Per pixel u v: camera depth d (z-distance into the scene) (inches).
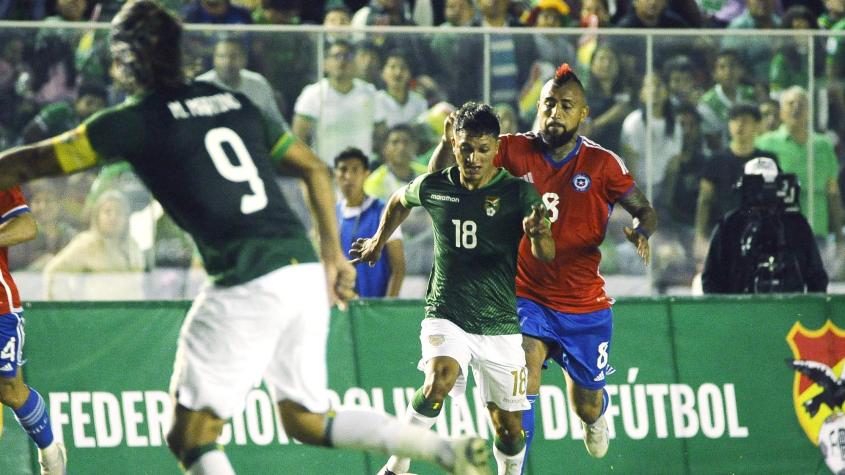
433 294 846.5
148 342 981.8
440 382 816.9
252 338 610.5
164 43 615.5
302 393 629.6
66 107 1050.1
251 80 1062.4
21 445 952.3
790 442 1050.7
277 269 613.3
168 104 612.7
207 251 615.8
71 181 1037.8
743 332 1054.4
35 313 968.9
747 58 1120.2
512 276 836.6
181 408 615.8
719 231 1094.4
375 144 1085.8
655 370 1037.8
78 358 970.1
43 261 1037.2
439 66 1091.3
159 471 969.5
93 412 967.0
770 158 1098.7
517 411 851.4
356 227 1078.4
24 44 1040.2
